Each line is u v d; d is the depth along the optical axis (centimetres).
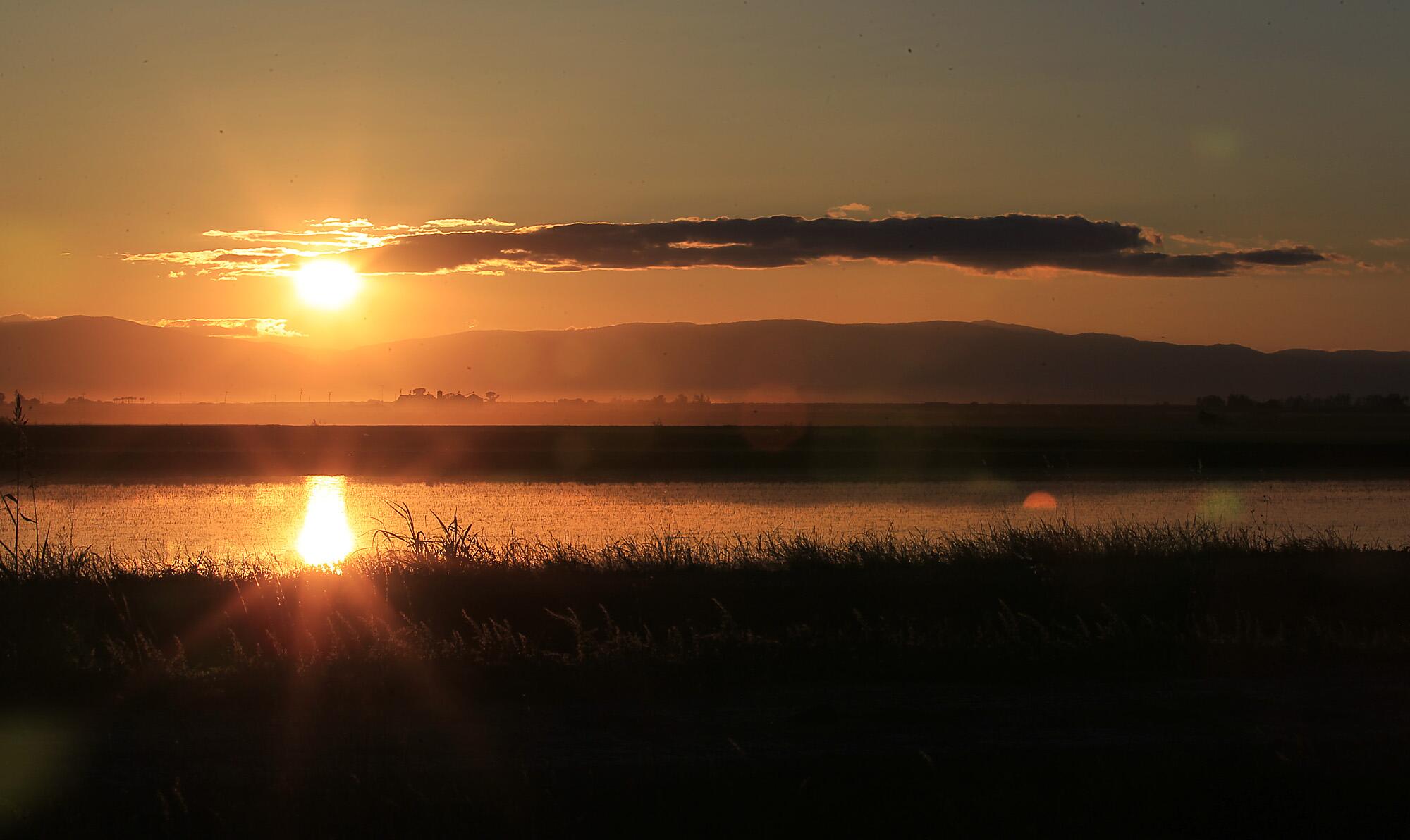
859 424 17438
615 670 1500
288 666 1533
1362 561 2689
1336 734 1291
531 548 3078
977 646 1714
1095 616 2138
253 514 4369
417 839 966
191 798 1026
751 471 6894
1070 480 6406
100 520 4138
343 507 4631
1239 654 1678
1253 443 9400
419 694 1411
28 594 2072
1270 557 2755
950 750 1212
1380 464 7706
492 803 1020
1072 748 1215
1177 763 1139
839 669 1565
